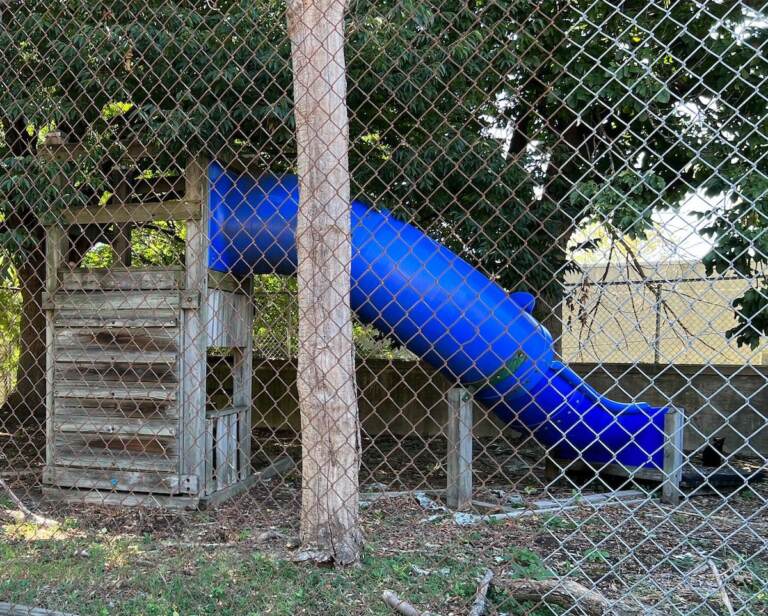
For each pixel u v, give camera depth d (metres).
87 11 3.86
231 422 4.81
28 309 8.02
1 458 5.94
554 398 4.61
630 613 2.44
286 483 5.18
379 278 3.91
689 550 3.43
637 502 4.52
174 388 4.35
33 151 5.09
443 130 4.79
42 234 5.80
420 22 3.73
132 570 2.89
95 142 4.24
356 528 2.79
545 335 4.57
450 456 4.27
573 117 5.52
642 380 6.77
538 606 2.49
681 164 5.42
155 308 4.39
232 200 4.57
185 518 4.00
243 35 4.31
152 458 4.38
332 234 2.59
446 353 4.44
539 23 4.91
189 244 4.38
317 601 2.49
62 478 4.53
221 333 4.65
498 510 4.21
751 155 4.64
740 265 4.81
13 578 2.77
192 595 2.60
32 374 8.08
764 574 2.99
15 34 4.04
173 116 4.00
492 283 4.46
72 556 3.11
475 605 2.45
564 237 5.66
